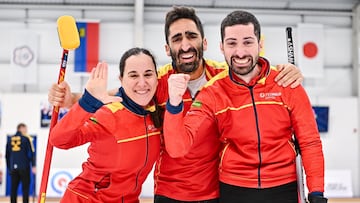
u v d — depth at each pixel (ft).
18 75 41.91
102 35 42.52
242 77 9.02
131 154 9.07
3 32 42.19
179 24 9.78
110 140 8.99
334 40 44.50
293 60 9.98
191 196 9.82
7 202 35.60
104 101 8.12
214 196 9.85
